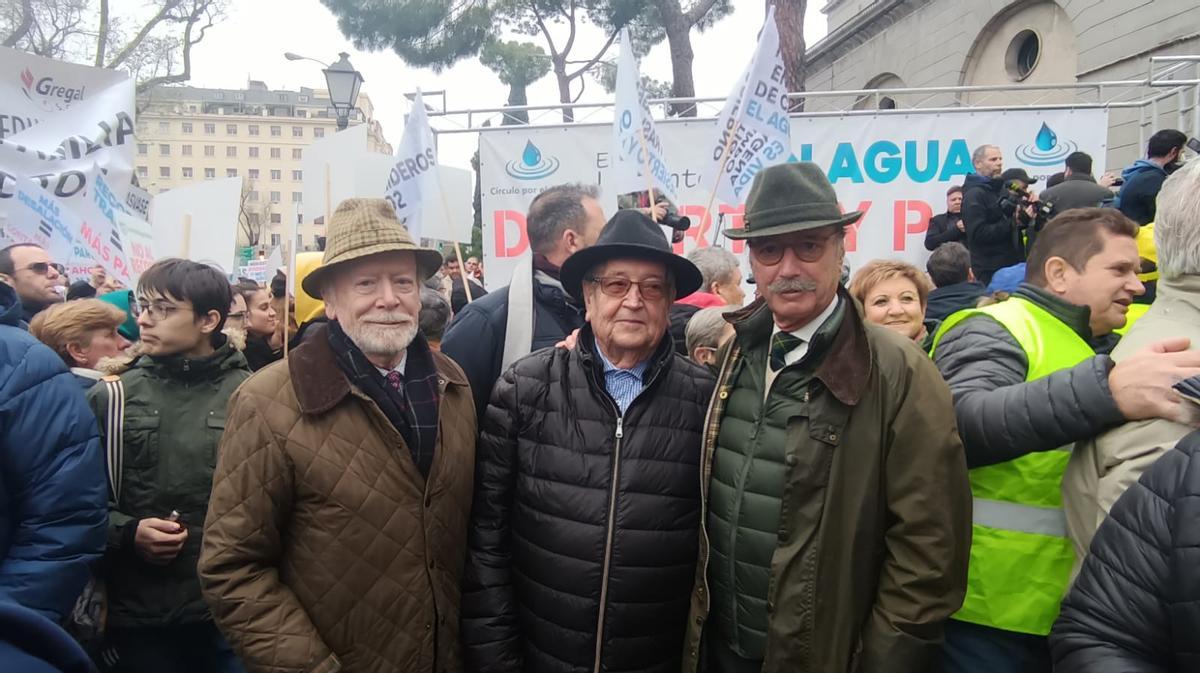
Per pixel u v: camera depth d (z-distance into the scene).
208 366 2.48
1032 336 1.79
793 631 1.60
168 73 18.44
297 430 1.75
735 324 1.86
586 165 6.71
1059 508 1.71
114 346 2.83
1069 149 6.62
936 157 6.62
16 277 3.66
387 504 1.80
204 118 84.56
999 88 6.59
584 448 1.88
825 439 1.60
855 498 1.58
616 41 15.24
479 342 2.57
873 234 6.72
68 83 4.60
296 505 1.78
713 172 4.51
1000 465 1.74
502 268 6.82
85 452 1.90
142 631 2.34
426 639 1.83
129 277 4.45
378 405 1.86
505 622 1.95
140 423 2.35
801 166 1.67
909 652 1.50
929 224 6.62
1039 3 10.91
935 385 1.58
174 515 2.29
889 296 2.77
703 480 1.83
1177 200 1.40
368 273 1.85
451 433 1.96
